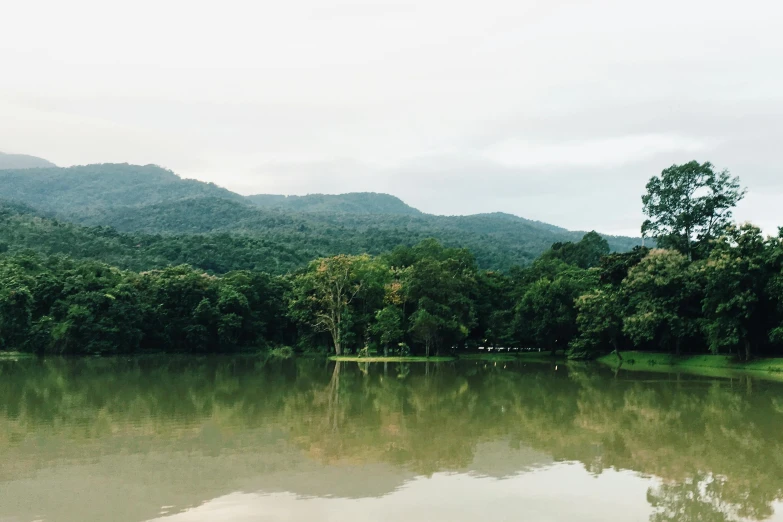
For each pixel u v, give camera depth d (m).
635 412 31.08
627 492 17.12
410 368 63.34
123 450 21.42
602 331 71.31
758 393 39.22
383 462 20.08
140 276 88.62
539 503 16.09
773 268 54.47
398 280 88.00
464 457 20.92
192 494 16.38
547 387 43.38
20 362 65.88
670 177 73.12
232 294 87.44
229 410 30.97
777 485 17.95
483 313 90.50
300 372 56.94
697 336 65.31
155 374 52.94
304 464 19.66
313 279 85.31
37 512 14.86
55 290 79.56
